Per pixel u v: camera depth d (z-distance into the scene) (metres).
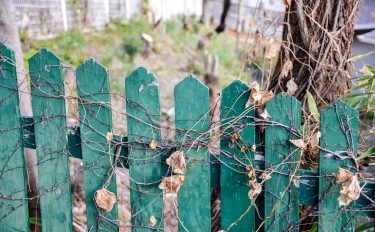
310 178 1.30
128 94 1.42
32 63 1.50
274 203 1.34
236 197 1.38
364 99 1.56
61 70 1.47
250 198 1.32
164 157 1.42
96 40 7.07
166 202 3.01
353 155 1.23
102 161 1.50
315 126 1.43
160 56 7.37
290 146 1.29
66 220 1.61
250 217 1.38
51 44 6.09
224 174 1.38
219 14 10.16
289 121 1.28
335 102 1.22
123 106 4.95
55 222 1.63
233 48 8.12
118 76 6.03
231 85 1.32
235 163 1.35
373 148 1.25
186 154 1.39
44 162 1.58
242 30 9.16
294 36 1.91
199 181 1.40
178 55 7.63
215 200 1.98
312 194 1.31
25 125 1.59
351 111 1.21
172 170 1.38
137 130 1.44
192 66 7.16
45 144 1.56
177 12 9.66
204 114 1.35
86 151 1.51
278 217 1.34
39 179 1.61
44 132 1.55
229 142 1.35
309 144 1.38
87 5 7.39
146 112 1.41
